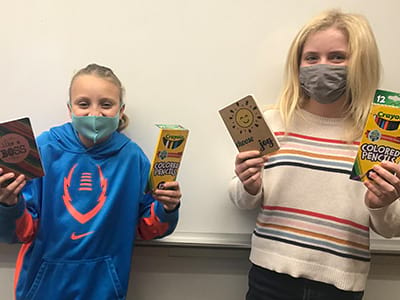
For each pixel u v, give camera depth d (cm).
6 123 73
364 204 85
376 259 108
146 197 97
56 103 102
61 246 87
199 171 105
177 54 102
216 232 106
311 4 102
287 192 89
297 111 94
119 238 93
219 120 104
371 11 102
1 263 107
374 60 86
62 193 89
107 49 101
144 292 111
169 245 105
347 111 91
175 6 100
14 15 99
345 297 86
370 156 74
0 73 100
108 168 92
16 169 76
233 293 112
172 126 86
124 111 102
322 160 88
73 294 87
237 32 102
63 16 99
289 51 95
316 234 86
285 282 88
